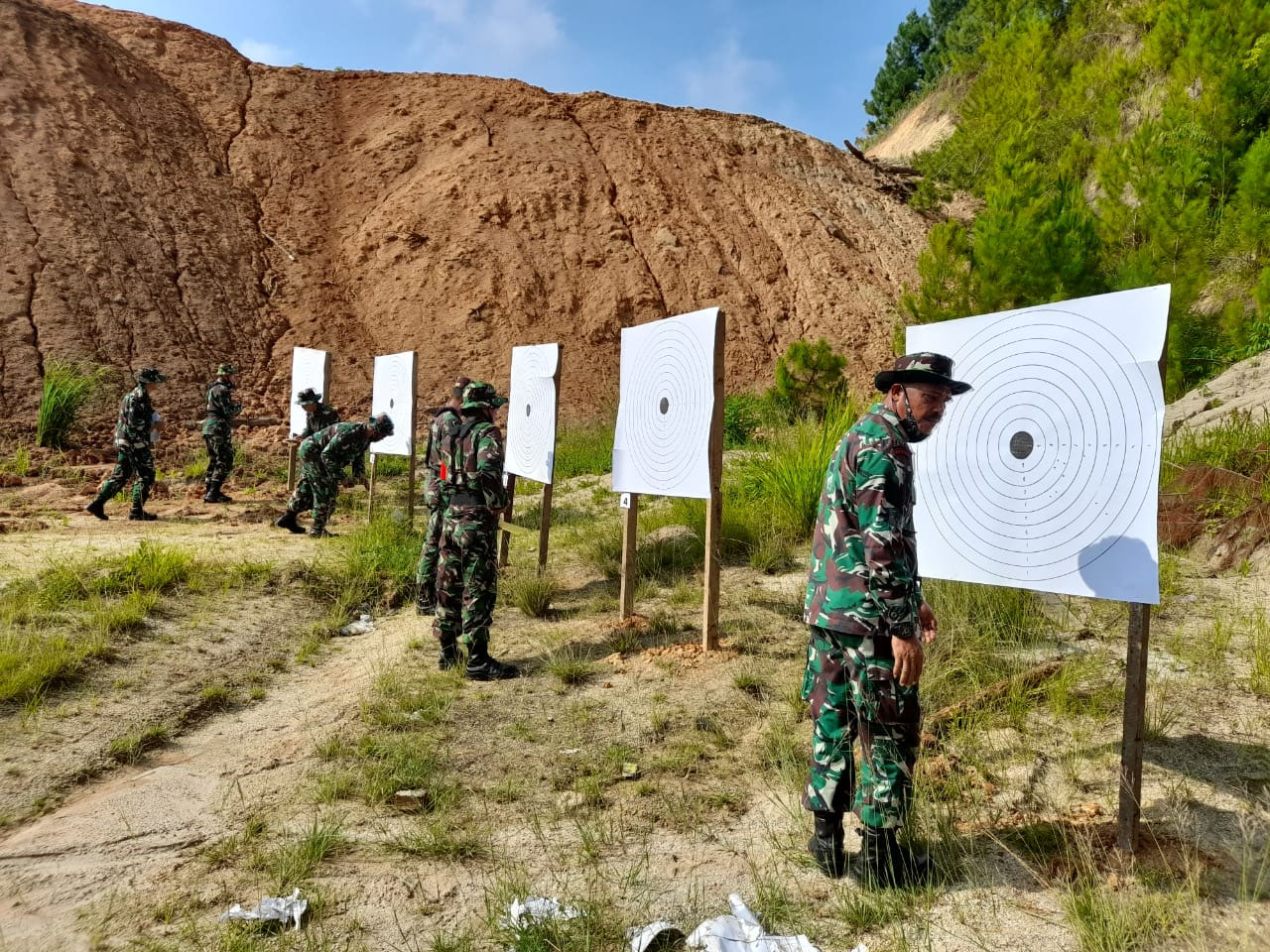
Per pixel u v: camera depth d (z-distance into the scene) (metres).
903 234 26.78
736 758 3.82
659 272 23.28
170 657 5.24
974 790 3.29
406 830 3.27
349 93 27.77
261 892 2.85
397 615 6.74
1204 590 5.26
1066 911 2.49
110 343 17.38
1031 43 23.16
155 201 20.77
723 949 2.39
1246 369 9.71
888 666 2.69
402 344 20.64
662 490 5.57
